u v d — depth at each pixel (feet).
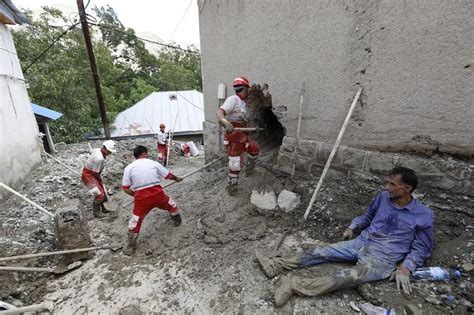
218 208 12.32
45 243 11.68
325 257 8.11
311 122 11.89
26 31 41.22
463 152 8.09
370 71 9.49
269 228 10.57
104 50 61.93
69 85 41.29
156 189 10.49
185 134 50.78
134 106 60.75
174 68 95.45
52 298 8.50
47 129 29.58
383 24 8.81
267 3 12.50
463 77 7.62
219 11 15.87
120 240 11.77
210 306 7.50
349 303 6.89
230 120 12.35
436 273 6.87
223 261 9.17
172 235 11.12
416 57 8.35
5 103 18.17
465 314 5.98
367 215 8.79
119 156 27.53
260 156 16.16
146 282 8.83
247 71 14.79
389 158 9.61
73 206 10.46
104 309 7.93
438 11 7.64
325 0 10.17
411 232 7.47
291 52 11.98
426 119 8.59
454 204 8.38
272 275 8.02
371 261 7.36
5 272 9.29
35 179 19.03
